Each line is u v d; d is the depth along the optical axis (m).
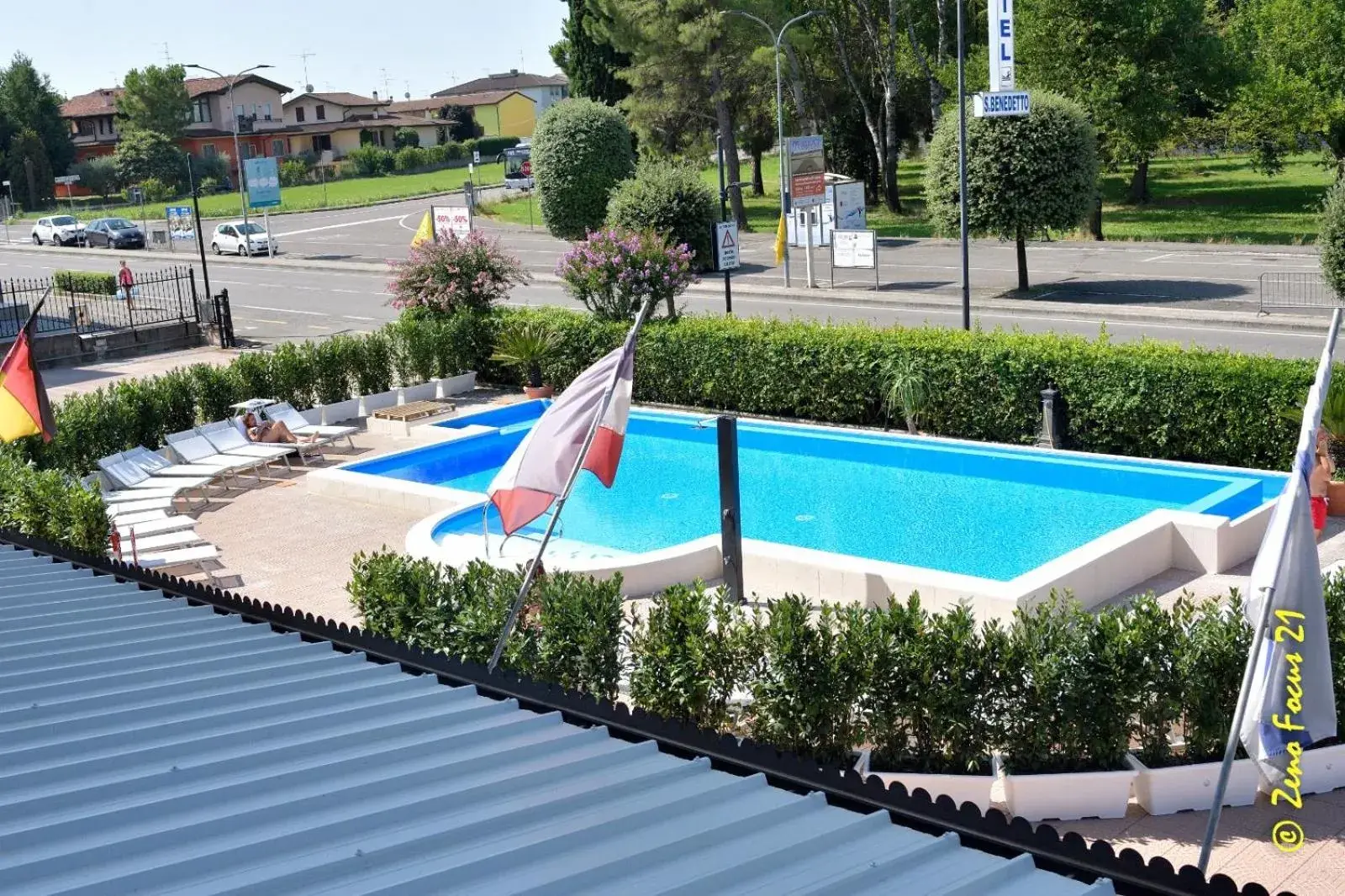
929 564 15.40
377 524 18.02
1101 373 18.44
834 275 38.31
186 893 3.61
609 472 9.59
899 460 19.88
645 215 33.03
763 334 22.31
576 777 4.69
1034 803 9.10
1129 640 9.27
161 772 4.69
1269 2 49.09
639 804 4.35
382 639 6.57
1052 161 31.52
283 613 7.26
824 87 58.16
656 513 18.12
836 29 53.84
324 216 71.12
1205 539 14.34
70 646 6.93
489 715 5.53
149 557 15.55
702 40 48.50
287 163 96.69
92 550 14.32
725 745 4.87
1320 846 8.47
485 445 22.38
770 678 9.68
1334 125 46.50
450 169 103.88
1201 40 45.78
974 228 32.59
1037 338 19.70
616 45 51.50
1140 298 31.78
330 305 40.72
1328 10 45.31
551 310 26.34
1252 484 16.14
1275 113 45.84
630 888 3.63
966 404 19.86
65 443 20.00
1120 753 9.32
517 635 10.54
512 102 126.62
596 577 14.23
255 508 19.25
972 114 32.00
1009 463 18.69
